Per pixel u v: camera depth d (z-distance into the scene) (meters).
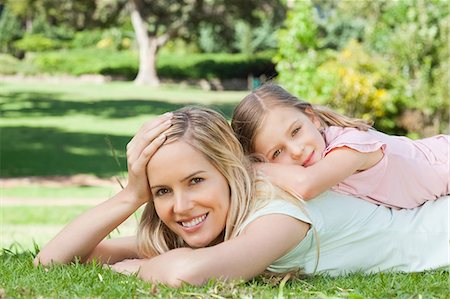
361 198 3.32
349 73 13.47
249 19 33.38
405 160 3.41
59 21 35.12
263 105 3.33
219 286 2.62
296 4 13.80
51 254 3.19
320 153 3.28
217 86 34.06
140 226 3.30
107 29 36.75
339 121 3.46
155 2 32.78
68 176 13.56
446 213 3.37
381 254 3.24
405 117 14.06
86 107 24.75
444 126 14.12
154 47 32.94
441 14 14.66
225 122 3.12
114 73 34.06
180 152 2.94
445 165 3.54
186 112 3.07
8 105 24.67
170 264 2.77
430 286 2.71
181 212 2.95
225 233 3.02
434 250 3.30
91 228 3.20
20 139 18.38
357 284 2.82
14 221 8.31
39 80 32.94
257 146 3.33
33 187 12.09
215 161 2.98
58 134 19.30
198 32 34.41
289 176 3.09
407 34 14.47
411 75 14.63
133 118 22.62
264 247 2.84
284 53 13.79
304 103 3.41
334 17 32.62
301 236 3.00
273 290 2.68
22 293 2.56
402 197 3.40
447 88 14.02
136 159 3.07
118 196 3.22
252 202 3.01
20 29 39.69
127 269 3.16
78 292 2.60
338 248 3.17
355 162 3.18
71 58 34.88
